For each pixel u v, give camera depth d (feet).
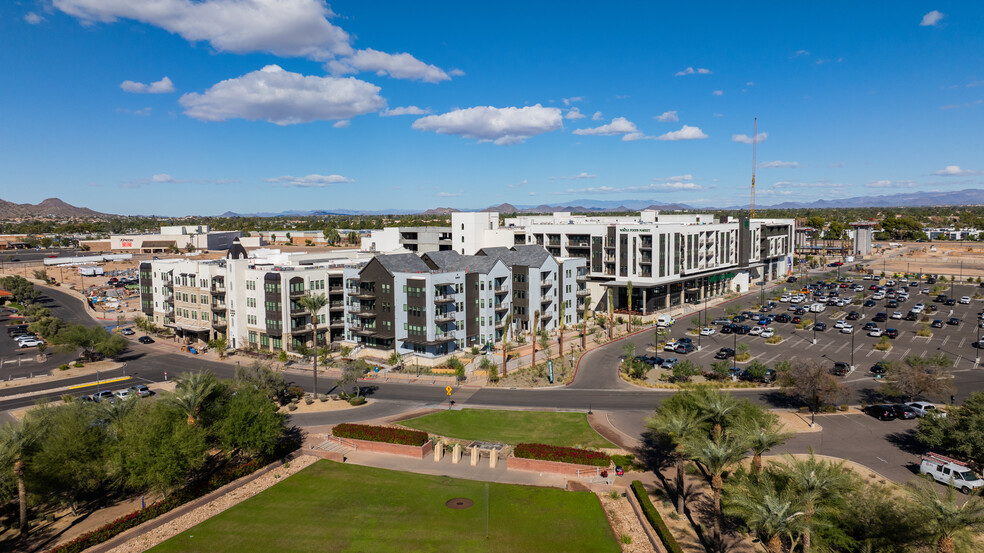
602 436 212.02
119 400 189.57
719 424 162.50
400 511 159.74
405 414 242.17
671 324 415.64
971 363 299.58
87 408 183.62
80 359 355.56
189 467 165.37
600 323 420.77
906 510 128.47
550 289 400.67
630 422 226.58
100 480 173.88
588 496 167.73
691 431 152.15
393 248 568.41
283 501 166.91
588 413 238.07
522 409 245.86
